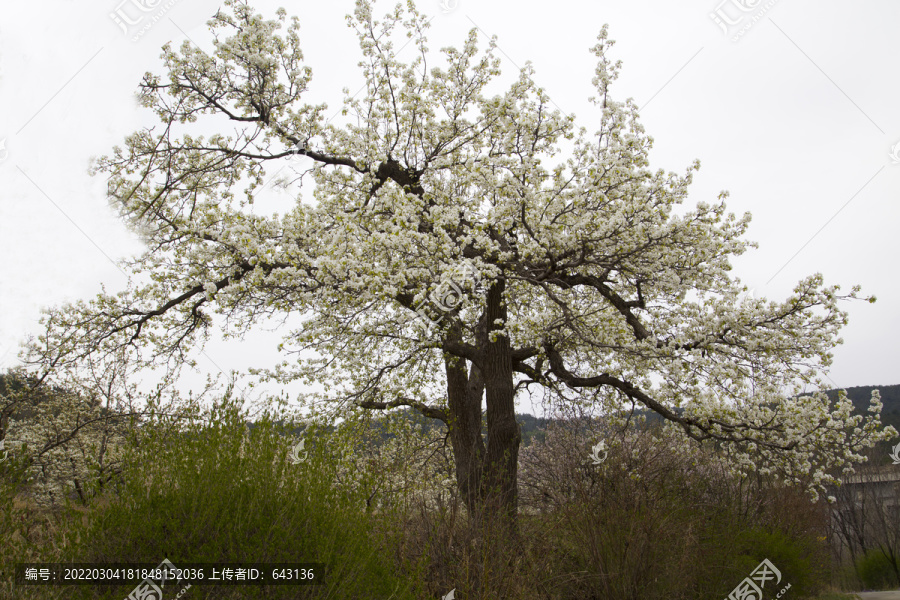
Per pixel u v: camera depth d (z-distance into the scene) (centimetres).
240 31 966
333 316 895
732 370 792
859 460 817
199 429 508
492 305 931
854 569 2133
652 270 862
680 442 1002
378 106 1020
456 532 605
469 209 991
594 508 716
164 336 986
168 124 947
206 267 926
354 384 1062
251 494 466
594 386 1034
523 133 920
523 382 1199
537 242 849
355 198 1010
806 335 785
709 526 830
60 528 411
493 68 1023
